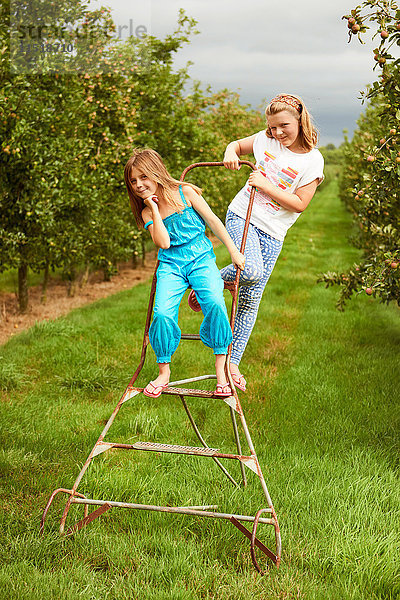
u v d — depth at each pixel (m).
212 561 3.22
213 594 2.96
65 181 8.55
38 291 11.82
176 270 3.38
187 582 3.05
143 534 3.46
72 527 3.41
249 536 3.19
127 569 3.13
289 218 3.68
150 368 6.57
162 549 3.29
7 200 8.20
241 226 3.67
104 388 6.15
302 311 9.60
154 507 3.27
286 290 11.23
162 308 3.31
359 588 2.96
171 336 3.34
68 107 8.64
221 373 3.37
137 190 3.33
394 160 4.54
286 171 3.54
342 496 3.79
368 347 7.57
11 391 6.02
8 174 8.12
